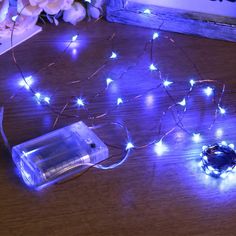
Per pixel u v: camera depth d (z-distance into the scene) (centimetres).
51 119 35
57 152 30
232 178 31
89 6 47
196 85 39
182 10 45
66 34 45
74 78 39
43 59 41
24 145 31
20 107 36
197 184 30
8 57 41
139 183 30
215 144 32
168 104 37
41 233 27
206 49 44
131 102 37
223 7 43
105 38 45
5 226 27
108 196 29
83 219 28
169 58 43
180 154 32
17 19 43
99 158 31
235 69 41
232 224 28
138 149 33
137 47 44
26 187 29
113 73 40
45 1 41
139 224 27
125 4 46
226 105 37
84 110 36
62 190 29
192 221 28
